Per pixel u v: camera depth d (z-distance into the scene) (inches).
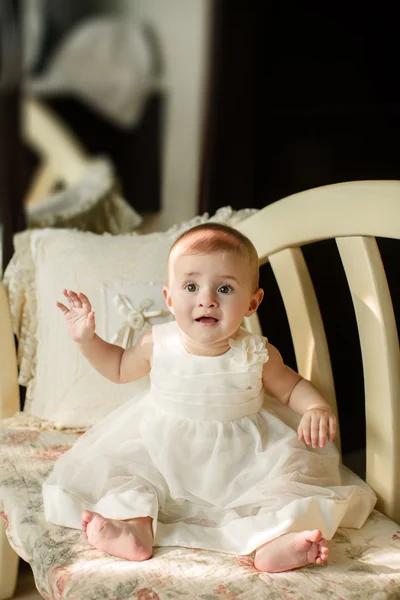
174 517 37.4
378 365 40.7
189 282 38.6
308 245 56.2
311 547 33.4
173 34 105.8
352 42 54.4
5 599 50.1
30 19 116.2
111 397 47.8
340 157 55.7
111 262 50.0
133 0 109.6
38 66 118.6
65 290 41.3
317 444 38.4
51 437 47.0
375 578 33.3
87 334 40.8
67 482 37.9
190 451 38.0
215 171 58.6
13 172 119.0
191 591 31.6
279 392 41.7
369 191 41.0
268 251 46.8
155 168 110.2
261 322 58.8
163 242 51.1
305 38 55.4
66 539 35.8
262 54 56.5
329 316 56.6
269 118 57.2
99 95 117.3
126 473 37.9
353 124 55.1
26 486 40.6
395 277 52.9
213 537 35.7
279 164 57.4
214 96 58.0
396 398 40.2
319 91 55.6
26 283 50.9
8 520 38.8
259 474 37.7
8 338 49.8
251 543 34.4
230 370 38.9
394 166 54.5
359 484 40.7
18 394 50.7
